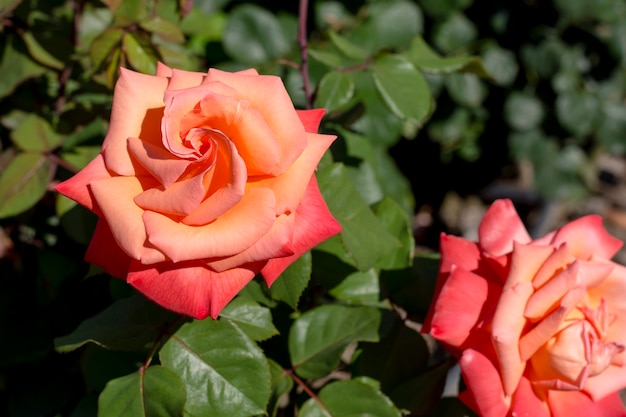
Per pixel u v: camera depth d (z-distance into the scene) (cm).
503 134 132
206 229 49
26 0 65
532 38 119
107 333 54
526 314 54
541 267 54
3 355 64
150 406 53
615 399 55
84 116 66
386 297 59
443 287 55
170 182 49
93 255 51
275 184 50
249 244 49
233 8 98
